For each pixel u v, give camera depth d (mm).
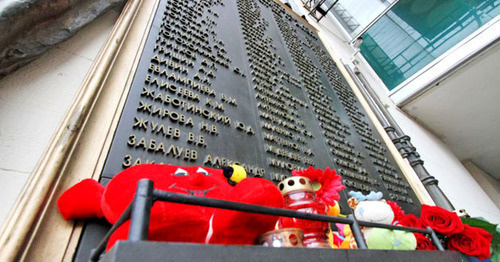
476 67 5215
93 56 1542
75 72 1390
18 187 917
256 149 1782
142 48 1687
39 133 1079
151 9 2055
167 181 780
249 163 1642
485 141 6781
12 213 771
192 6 2551
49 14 1358
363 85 4988
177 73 1741
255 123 1981
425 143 5848
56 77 1306
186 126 1478
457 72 5426
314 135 2531
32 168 981
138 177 771
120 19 1736
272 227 741
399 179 3193
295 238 712
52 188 852
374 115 4266
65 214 815
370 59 7316
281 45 3609
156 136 1298
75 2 1532
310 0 7184
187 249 469
